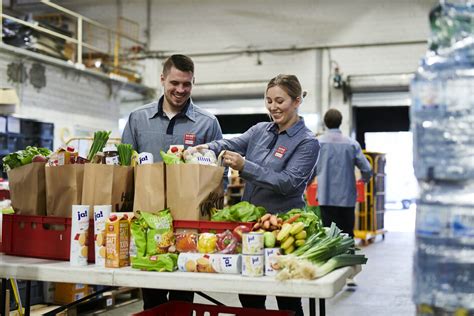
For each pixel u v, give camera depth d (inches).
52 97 360.2
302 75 442.9
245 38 453.7
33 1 472.7
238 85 446.3
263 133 117.6
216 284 84.1
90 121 394.0
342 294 229.6
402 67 424.2
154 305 120.3
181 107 127.0
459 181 60.8
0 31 314.5
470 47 60.9
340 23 436.5
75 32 474.9
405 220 598.2
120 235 93.8
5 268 97.4
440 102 61.4
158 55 466.6
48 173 104.3
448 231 60.7
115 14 476.1
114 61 444.5
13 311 181.2
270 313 101.7
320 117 437.7
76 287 198.7
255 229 89.7
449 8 62.1
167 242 93.4
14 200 109.6
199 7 461.4
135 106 459.8
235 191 399.5
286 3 446.3
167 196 97.1
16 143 300.2
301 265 80.2
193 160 99.9
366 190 399.2
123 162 105.7
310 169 111.0
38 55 339.6
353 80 427.2
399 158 633.0
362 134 470.0
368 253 346.3
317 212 233.0
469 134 60.4
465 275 59.9
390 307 207.6
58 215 103.8
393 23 426.3
